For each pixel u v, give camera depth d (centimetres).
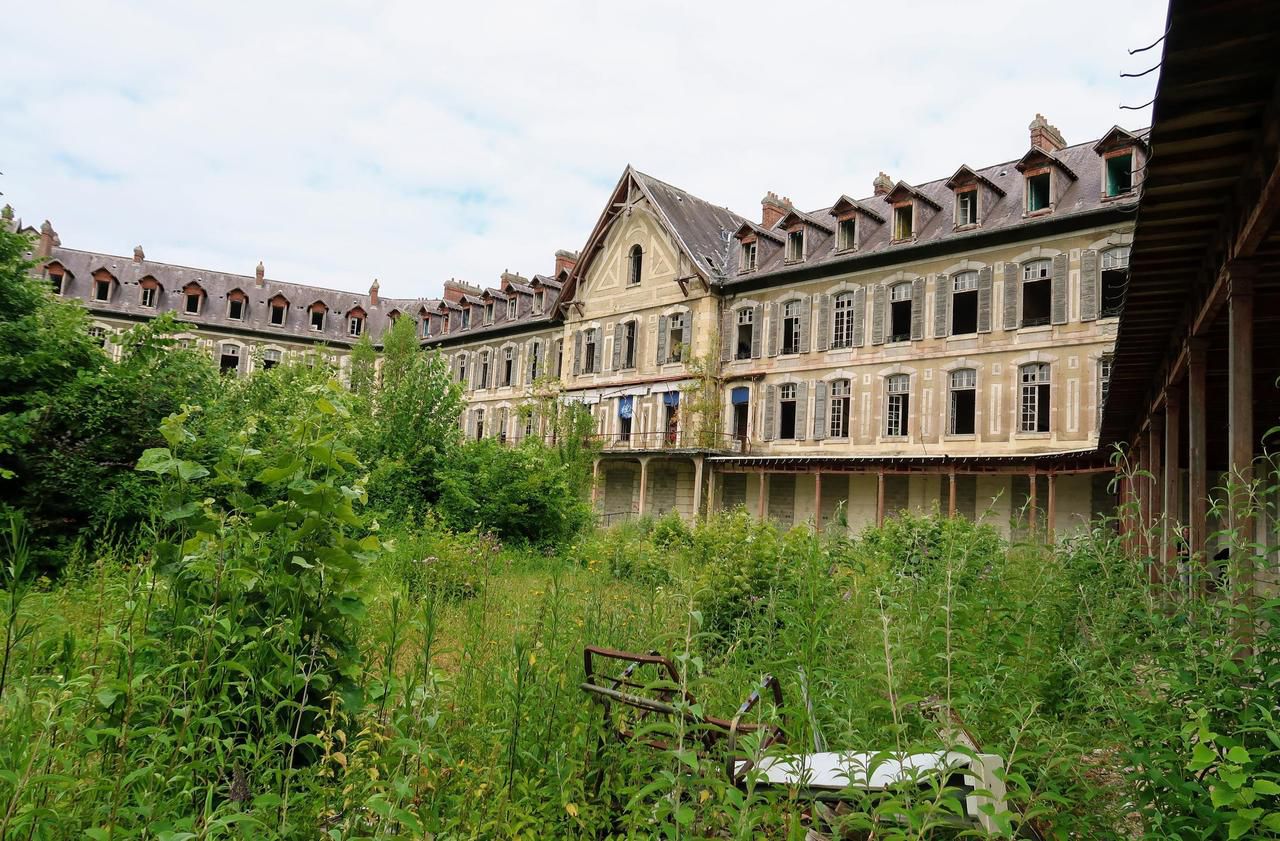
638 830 305
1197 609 383
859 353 2688
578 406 3080
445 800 312
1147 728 319
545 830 313
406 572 978
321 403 436
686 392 3109
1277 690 295
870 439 2623
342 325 5378
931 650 446
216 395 1430
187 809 316
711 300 3152
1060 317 2220
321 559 418
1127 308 722
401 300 5684
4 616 379
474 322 4691
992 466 2162
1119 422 1334
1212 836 274
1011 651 498
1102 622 467
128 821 288
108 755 321
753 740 253
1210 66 370
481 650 505
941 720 312
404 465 1780
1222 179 475
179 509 415
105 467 1055
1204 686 312
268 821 305
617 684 401
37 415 1016
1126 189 2138
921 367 2523
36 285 1248
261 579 409
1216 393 1020
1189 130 425
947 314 2477
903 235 2659
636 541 1447
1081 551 734
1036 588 584
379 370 4019
